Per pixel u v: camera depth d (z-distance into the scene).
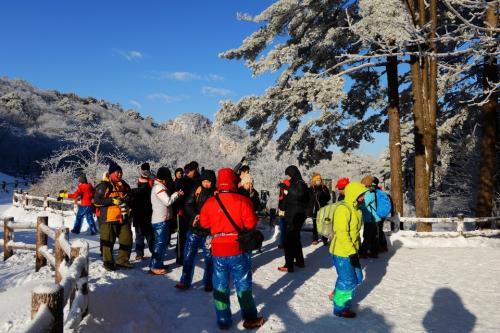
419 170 11.98
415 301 5.41
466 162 19.53
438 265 7.57
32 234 11.36
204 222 4.55
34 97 99.94
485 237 10.49
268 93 13.06
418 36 8.52
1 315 3.68
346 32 13.20
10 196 34.06
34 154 67.94
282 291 5.85
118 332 3.71
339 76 11.32
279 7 12.85
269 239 10.77
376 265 7.68
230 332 4.29
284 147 16.42
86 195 12.19
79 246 3.79
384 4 9.20
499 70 13.37
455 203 19.83
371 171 43.47
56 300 2.25
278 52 12.59
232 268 4.35
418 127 12.00
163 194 6.28
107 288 4.69
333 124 16.06
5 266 6.51
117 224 6.10
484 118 12.58
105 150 62.88
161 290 5.63
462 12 13.62
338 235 4.77
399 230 10.58
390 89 12.40
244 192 7.45
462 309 5.03
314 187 8.79
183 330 4.32
